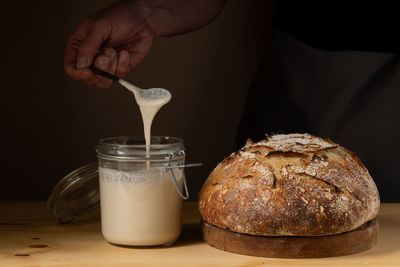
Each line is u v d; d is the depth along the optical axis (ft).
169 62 5.63
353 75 4.71
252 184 3.49
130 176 3.52
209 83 5.67
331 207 3.42
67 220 3.97
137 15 4.52
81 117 5.67
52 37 5.56
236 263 3.39
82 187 3.94
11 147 5.72
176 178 3.59
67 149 5.73
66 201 3.93
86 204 4.03
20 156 5.73
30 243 3.65
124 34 4.45
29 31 5.55
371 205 3.55
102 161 3.61
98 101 5.65
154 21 4.65
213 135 5.74
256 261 3.41
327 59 4.76
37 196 5.80
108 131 5.69
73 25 5.55
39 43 5.56
